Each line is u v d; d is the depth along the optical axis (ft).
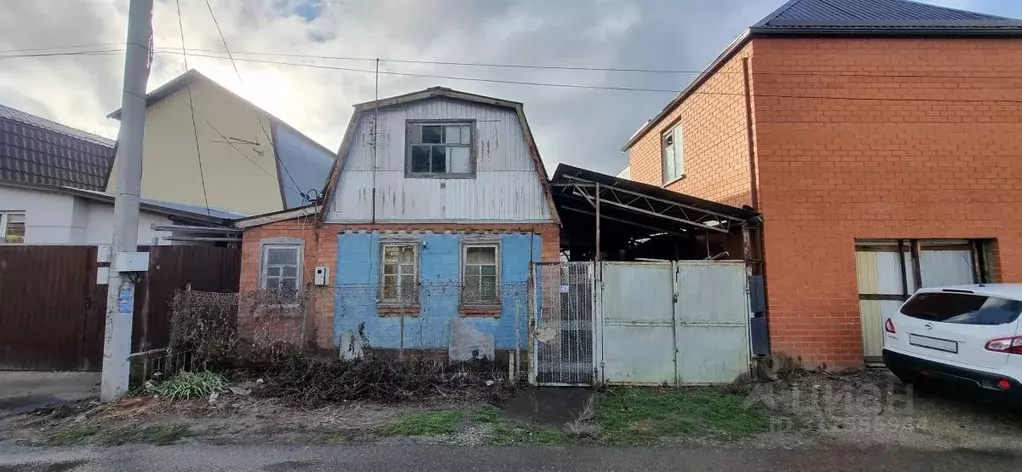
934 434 17.88
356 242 30.35
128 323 22.40
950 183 28.07
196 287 30.55
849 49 28.81
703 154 35.50
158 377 23.67
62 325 27.45
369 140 31.14
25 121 50.16
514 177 30.73
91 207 37.40
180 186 53.72
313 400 21.29
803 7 33.58
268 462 15.12
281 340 27.14
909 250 28.43
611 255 48.14
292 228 31.04
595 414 20.03
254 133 54.70
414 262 30.37
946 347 19.48
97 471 14.42
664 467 15.01
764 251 27.53
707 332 25.22
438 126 31.45
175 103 55.42
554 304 27.04
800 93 28.55
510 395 22.74
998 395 17.70
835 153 28.17
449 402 21.57
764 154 28.12
